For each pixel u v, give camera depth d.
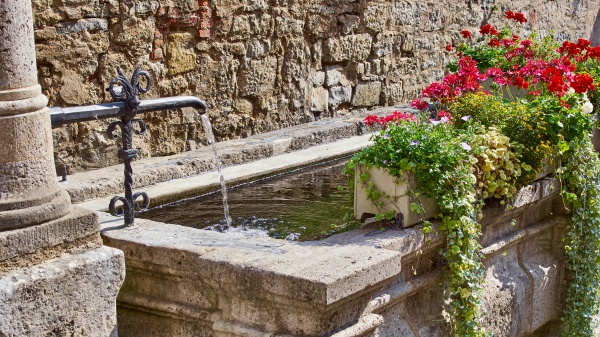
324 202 4.86
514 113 4.23
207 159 5.55
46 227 2.82
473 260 3.75
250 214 4.59
